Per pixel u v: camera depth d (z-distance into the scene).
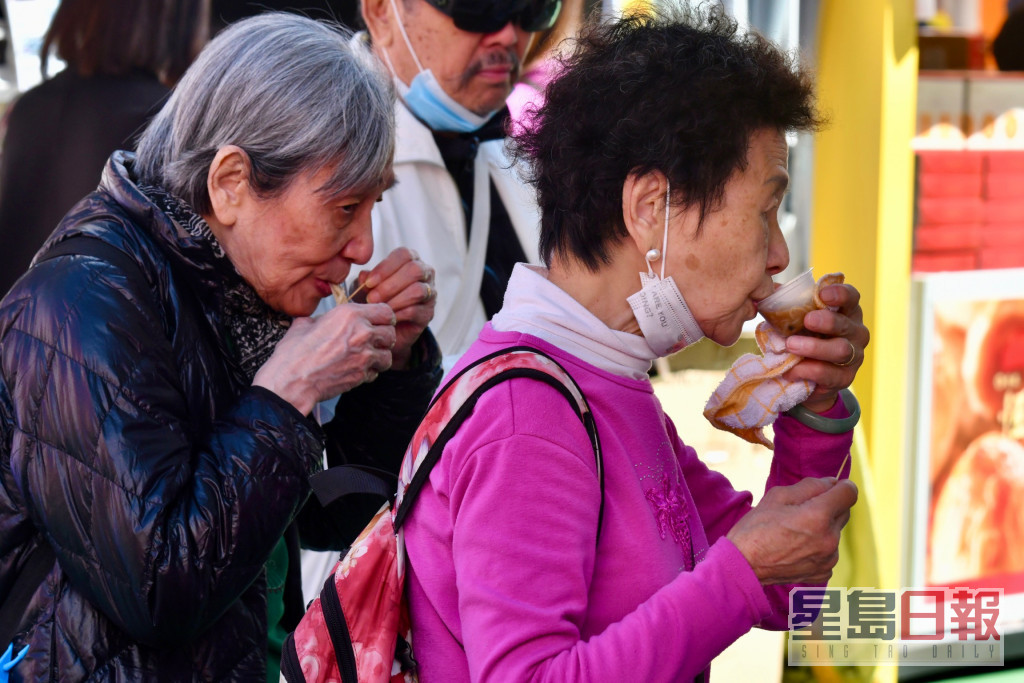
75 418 2.37
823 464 2.43
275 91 2.63
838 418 2.43
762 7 5.37
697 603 1.80
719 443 5.04
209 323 2.73
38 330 2.43
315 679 2.03
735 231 2.02
